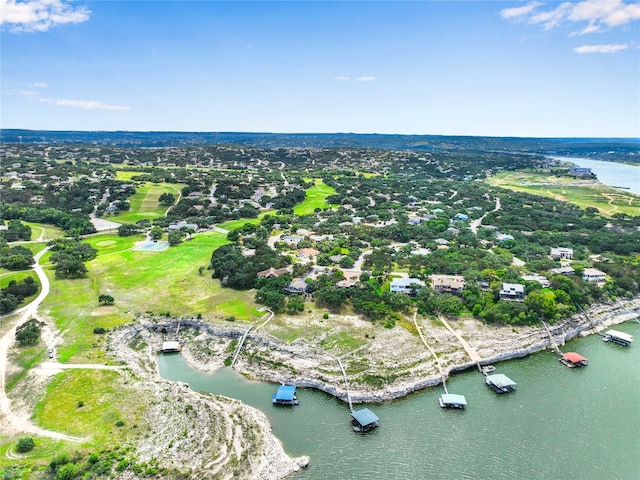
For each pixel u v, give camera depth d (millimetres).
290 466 76625
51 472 72062
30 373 101250
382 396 96562
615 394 99625
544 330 124812
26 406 90125
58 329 121000
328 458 79125
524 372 108500
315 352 111000
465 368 109125
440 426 87875
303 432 86062
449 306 129375
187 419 87625
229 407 92250
